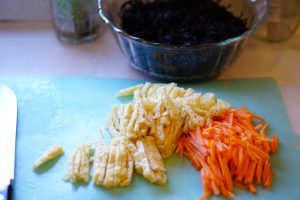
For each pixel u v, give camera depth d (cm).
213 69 42
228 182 33
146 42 39
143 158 34
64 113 39
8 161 34
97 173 33
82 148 35
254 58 47
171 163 35
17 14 52
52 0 47
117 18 48
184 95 39
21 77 43
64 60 47
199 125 36
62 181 33
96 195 32
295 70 46
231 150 33
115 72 45
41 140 37
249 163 34
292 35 51
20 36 51
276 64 46
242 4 49
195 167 34
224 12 47
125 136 35
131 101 41
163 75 42
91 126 38
